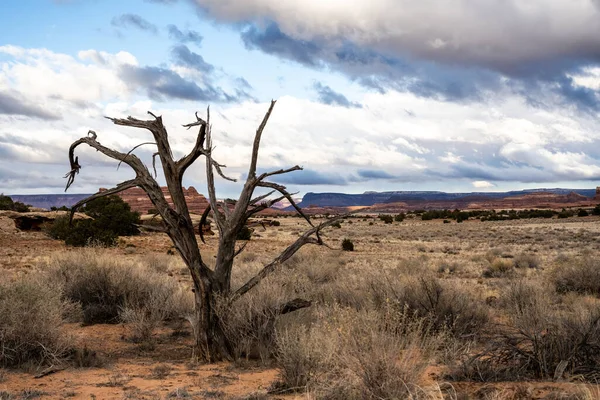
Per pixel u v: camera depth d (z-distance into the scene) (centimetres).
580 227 8050
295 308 839
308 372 631
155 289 1233
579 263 1794
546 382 610
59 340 819
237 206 812
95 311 1168
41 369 752
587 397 504
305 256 2611
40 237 4062
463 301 992
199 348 812
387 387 513
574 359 660
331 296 1069
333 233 7338
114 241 3647
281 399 585
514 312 976
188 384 668
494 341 738
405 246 4706
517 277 2152
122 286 1205
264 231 7125
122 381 682
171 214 785
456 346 756
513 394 552
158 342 978
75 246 3488
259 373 728
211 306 807
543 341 691
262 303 838
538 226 8662
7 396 599
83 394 620
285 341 715
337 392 542
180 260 2672
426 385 597
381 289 1036
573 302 1345
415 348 612
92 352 824
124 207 4759
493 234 6719
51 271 1298
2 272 1545
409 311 946
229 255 826
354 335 570
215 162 784
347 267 2384
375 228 8888
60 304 907
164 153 806
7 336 769
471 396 560
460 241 5616
